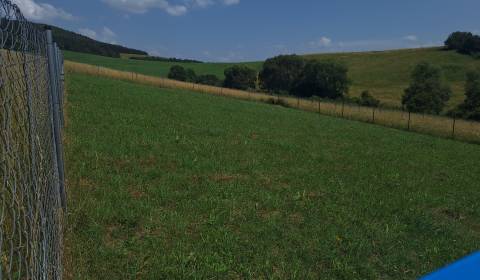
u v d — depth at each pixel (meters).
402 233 7.09
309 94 86.25
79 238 5.45
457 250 6.63
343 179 10.52
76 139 10.72
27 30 3.29
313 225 7.06
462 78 94.81
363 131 22.61
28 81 3.06
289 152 13.23
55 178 5.03
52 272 3.88
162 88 39.00
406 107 66.31
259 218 7.13
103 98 21.02
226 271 5.20
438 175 12.45
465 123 29.05
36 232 3.07
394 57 117.50
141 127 14.13
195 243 5.85
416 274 5.74
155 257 5.26
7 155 2.29
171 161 10.25
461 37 114.12
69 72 36.38
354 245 6.37
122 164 9.39
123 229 6.00
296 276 5.30
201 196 7.84
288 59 90.25
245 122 19.83
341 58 122.00
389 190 9.94
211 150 12.05
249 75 90.56
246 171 10.22
